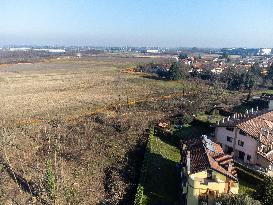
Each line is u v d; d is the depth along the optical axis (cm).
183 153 5066
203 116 8225
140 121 7544
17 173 4997
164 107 9012
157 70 18112
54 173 4997
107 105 9512
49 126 7262
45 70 18988
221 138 6106
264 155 5475
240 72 14175
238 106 9512
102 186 4775
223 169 4262
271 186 4000
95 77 15688
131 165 5419
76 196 4422
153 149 6041
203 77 15238
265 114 6719
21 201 4262
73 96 10812
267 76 14825
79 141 6306
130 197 4488
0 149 5825
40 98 10419
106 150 5981
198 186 4097
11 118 7938
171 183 4888
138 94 11431
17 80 14588
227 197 3800
